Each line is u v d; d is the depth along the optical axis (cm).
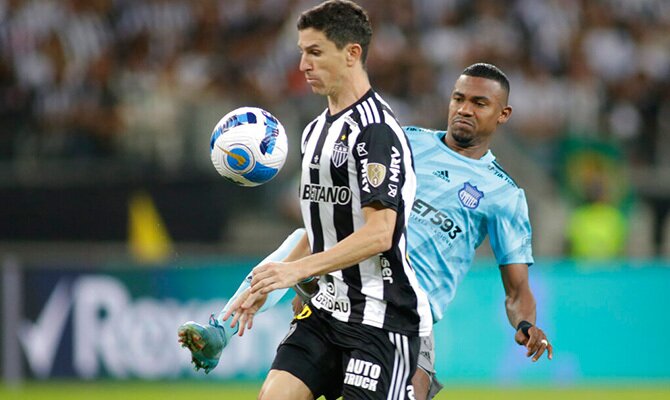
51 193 4422
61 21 5069
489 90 2011
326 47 1634
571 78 5647
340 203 1652
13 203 4397
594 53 5775
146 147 4675
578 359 4209
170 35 5269
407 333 1698
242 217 4641
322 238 1692
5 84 4841
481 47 5500
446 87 5316
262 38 5334
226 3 5394
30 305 3869
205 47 5278
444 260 1995
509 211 2025
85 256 3938
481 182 2017
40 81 4866
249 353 3956
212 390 3841
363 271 1683
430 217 1988
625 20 5997
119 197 4491
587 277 4234
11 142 4638
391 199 1595
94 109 4816
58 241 4412
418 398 1928
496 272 4162
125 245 4481
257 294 1541
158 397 3669
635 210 4931
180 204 4553
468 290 4138
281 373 1727
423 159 2025
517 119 5372
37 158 4612
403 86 5216
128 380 3912
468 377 4125
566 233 4856
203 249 4241
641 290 4275
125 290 3934
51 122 4731
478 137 2023
